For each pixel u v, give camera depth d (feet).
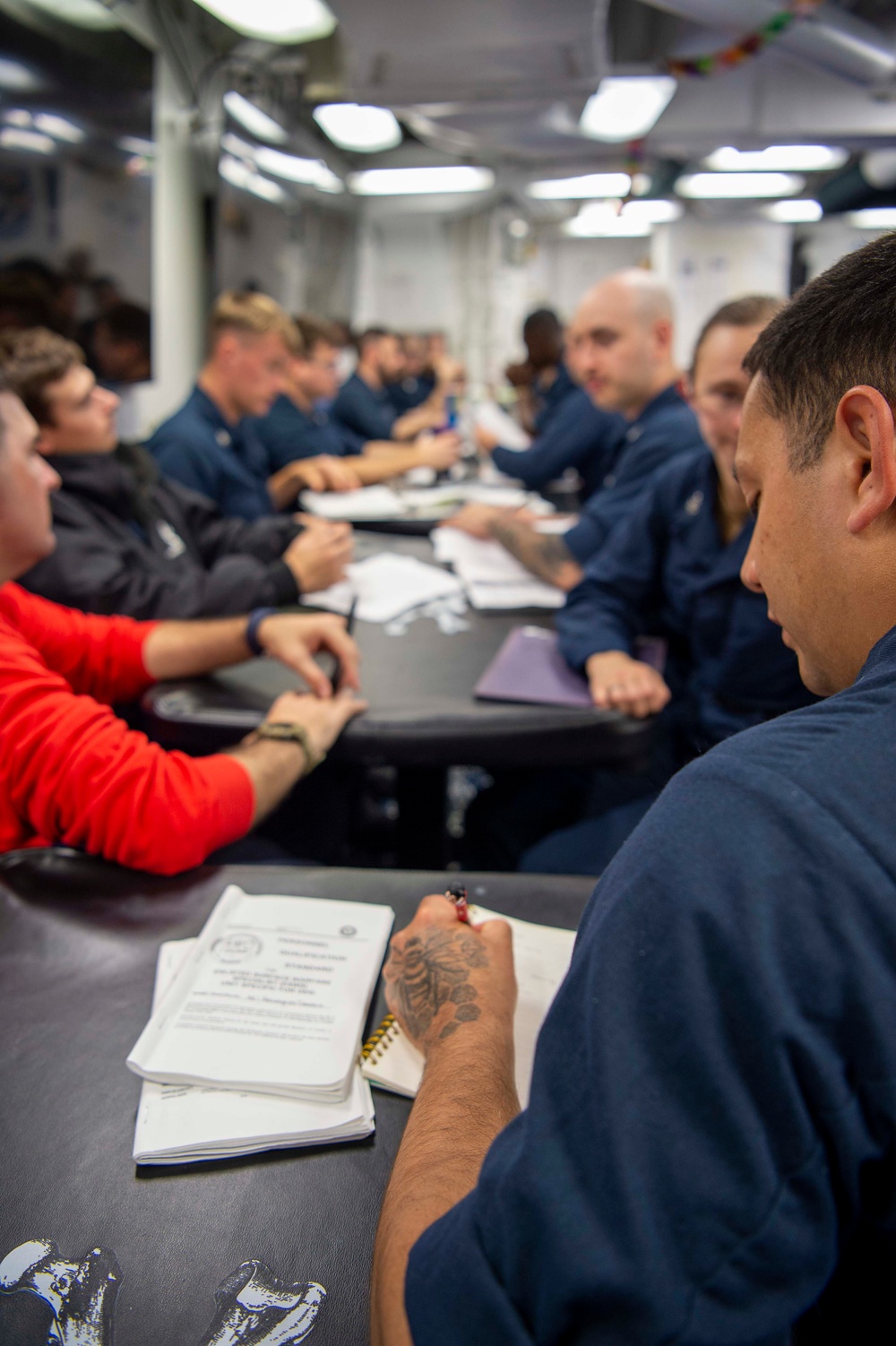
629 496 6.47
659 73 8.36
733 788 1.21
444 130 10.00
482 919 2.62
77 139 8.66
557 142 10.62
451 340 31.81
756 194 17.39
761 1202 1.06
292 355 9.23
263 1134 1.90
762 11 7.43
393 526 9.40
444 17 5.97
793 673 4.43
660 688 4.22
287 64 12.28
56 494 5.37
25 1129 1.95
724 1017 1.10
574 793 5.30
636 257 33.19
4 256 7.88
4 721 2.96
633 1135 1.09
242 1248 1.70
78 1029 2.23
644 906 1.17
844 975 1.08
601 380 6.93
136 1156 1.86
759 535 1.61
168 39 11.03
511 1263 1.12
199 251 13.14
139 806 2.86
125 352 9.90
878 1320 1.28
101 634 4.37
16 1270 1.65
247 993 2.28
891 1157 1.11
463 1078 1.74
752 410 1.58
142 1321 1.57
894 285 1.33
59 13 8.21
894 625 1.41
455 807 8.17
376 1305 1.35
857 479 1.38
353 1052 2.09
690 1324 1.04
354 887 2.83
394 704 4.12
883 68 9.12
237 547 6.81
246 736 4.02
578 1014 1.20
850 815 1.15
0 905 2.72
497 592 6.21
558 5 5.72
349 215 24.68
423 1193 1.46
